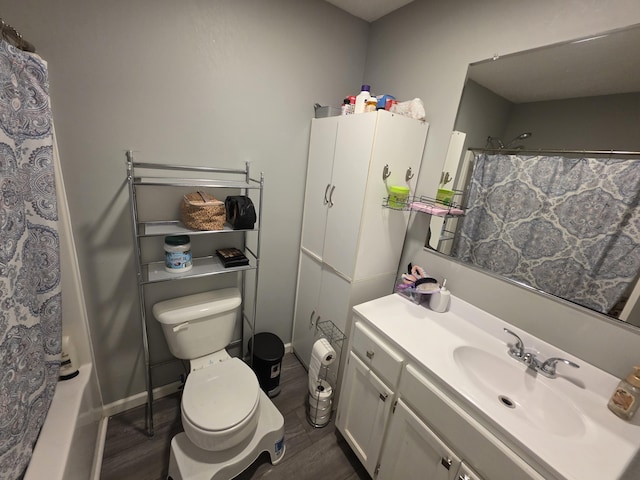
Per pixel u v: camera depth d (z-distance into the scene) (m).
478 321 1.34
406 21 1.59
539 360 1.14
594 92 0.98
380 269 1.64
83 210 1.26
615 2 0.92
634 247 0.93
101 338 1.45
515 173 1.20
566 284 1.08
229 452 1.30
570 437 0.83
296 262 2.02
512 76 1.18
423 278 1.50
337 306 1.66
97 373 1.49
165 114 1.33
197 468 1.22
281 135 1.68
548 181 1.11
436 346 1.15
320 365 1.52
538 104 1.12
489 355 1.17
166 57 1.27
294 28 1.55
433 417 1.00
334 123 1.57
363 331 1.33
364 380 1.34
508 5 1.17
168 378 1.72
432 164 1.51
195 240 1.59
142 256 1.44
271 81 1.56
